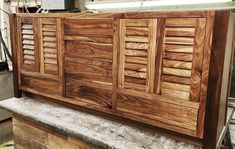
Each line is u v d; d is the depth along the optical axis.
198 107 1.05
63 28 1.41
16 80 1.77
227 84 1.25
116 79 1.26
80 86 1.42
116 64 1.25
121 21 1.19
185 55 1.04
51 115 1.46
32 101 1.72
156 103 1.16
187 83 1.06
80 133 1.24
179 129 1.11
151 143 1.15
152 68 1.14
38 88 1.65
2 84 2.40
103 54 1.29
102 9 1.94
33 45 1.61
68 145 1.40
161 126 1.16
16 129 1.70
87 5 1.99
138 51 1.17
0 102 1.69
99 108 1.37
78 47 1.38
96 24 1.27
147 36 1.13
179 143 1.15
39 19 1.52
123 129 1.29
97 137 1.20
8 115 2.50
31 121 1.54
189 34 1.02
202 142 1.09
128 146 1.12
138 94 1.21
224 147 1.61
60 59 1.47
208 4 1.54
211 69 0.99
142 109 1.21
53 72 1.54
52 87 1.57
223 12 0.93
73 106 1.55
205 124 1.05
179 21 1.03
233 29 1.16
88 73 1.37
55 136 1.45
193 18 1.00
